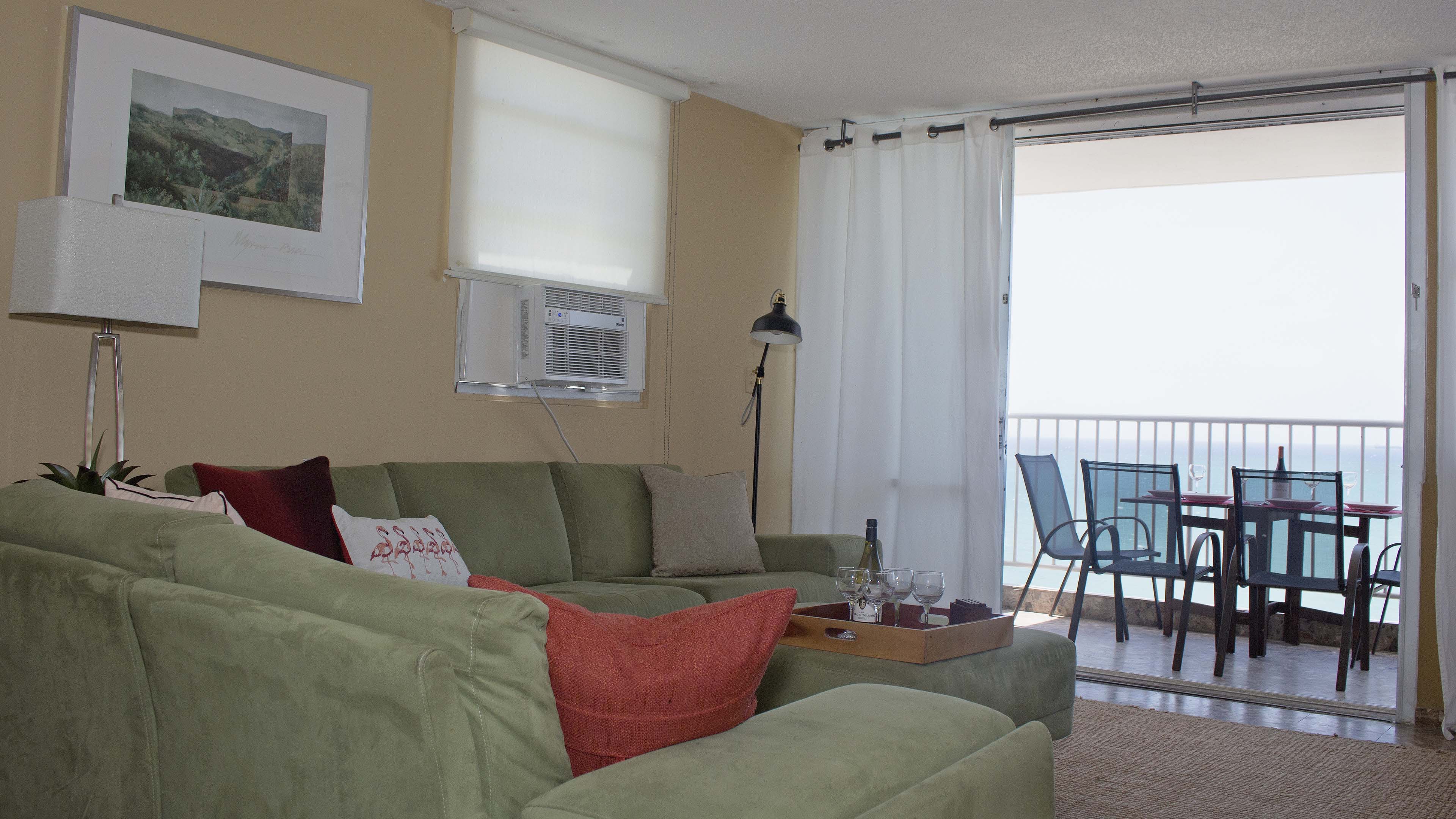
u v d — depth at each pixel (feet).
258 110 10.45
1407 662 11.87
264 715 4.13
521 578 11.04
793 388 16.70
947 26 12.23
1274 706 12.41
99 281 7.64
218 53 10.16
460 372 12.30
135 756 4.87
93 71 9.32
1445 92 12.40
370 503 9.86
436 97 12.10
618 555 12.08
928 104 15.08
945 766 4.44
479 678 3.69
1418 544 12.02
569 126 13.42
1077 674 13.80
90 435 8.29
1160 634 16.84
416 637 3.76
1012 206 14.84
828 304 16.24
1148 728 11.07
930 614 9.67
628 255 14.12
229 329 10.24
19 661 5.58
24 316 8.91
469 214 12.34
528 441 13.01
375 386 11.44
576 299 12.95
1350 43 12.09
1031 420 21.47
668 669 4.25
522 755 3.77
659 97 14.52
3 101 8.85
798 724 4.54
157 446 9.71
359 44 11.36
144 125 9.65
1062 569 20.11
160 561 4.85
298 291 10.72
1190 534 19.44
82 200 7.59
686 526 12.26
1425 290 12.29
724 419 15.60
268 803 4.13
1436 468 11.98
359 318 11.31
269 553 4.52
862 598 9.05
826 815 3.74
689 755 4.05
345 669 3.76
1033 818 4.90
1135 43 12.44
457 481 10.94
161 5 9.82
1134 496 14.78
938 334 15.15
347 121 11.17
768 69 13.97
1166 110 14.16
